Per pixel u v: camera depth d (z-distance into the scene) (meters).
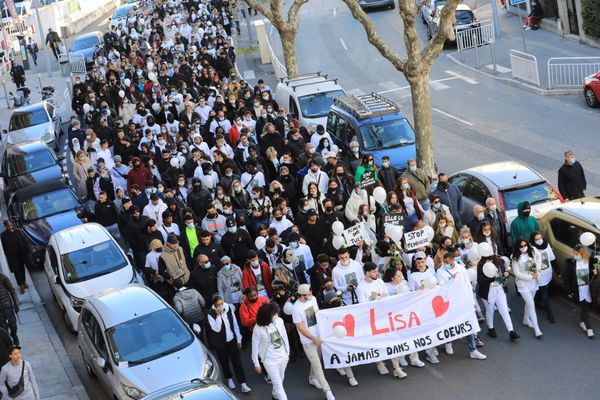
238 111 31.20
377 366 17.83
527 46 46.25
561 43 45.84
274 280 18.17
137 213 21.98
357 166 25.48
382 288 17.39
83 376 19.14
